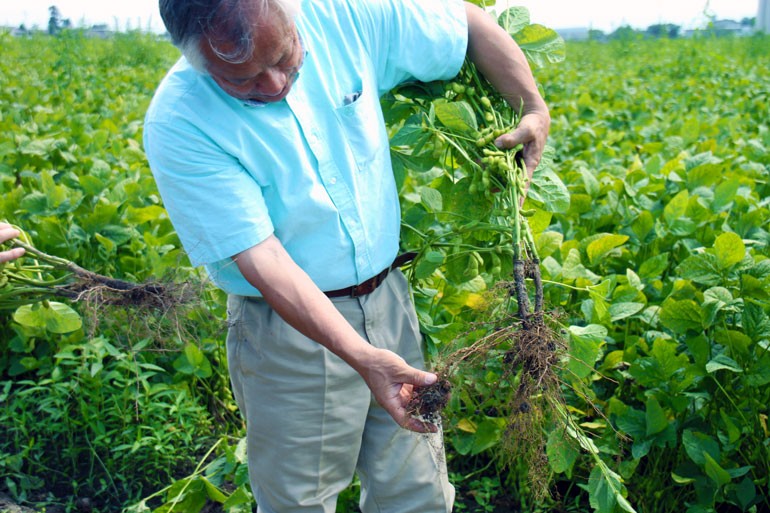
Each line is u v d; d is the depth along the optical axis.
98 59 17.14
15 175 5.41
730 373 3.05
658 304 3.62
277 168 2.00
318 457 2.32
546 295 3.31
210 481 3.17
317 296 1.97
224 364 3.80
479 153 2.45
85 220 4.09
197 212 1.96
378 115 2.20
